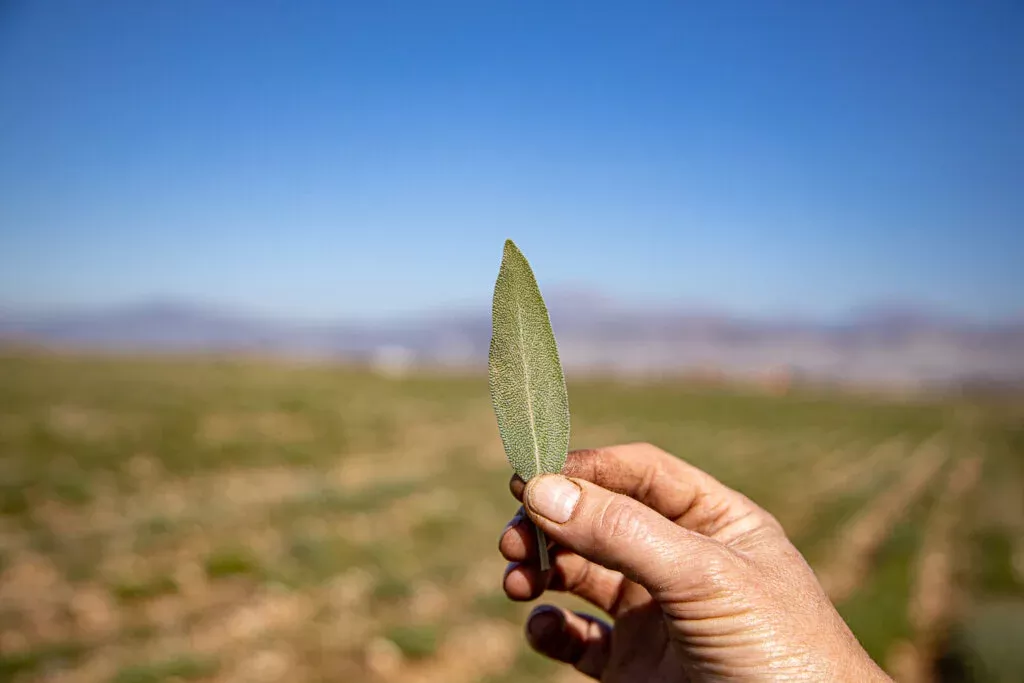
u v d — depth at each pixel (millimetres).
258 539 9391
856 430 36781
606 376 78375
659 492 1875
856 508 14539
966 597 9086
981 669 6355
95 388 27844
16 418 18953
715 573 1381
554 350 1279
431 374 54688
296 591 7652
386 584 7699
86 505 10945
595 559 1428
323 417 24062
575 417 34156
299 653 6359
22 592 7223
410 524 10969
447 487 14320
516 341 1259
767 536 1737
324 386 36312
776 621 1364
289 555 8680
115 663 5953
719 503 1852
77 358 45562
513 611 7570
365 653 6426
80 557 8203
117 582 7434
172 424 19578
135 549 8625
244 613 7066
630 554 1393
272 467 15617
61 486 11422
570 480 1404
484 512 12328
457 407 31156
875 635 7242
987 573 10086
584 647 2180
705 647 1397
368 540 9773
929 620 8211
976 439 36406
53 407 21609
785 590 1433
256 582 7770
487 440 22062
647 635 1978
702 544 1419
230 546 8867
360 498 12039
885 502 16297
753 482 16578
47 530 9430
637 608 2010
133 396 25531
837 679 1312
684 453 21125
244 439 18203
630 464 1863
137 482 12961
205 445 16875
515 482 1419
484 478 15672
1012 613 7289
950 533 13211
